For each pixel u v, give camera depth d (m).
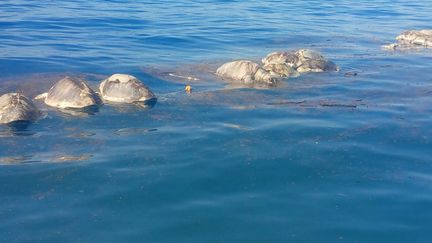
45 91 14.16
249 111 12.52
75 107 12.66
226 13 28.75
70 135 10.83
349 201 8.20
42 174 8.97
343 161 9.63
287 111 12.54
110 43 20.28
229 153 9.88
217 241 7.12
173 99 13.50
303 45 21.33
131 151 9.95
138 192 8.38
